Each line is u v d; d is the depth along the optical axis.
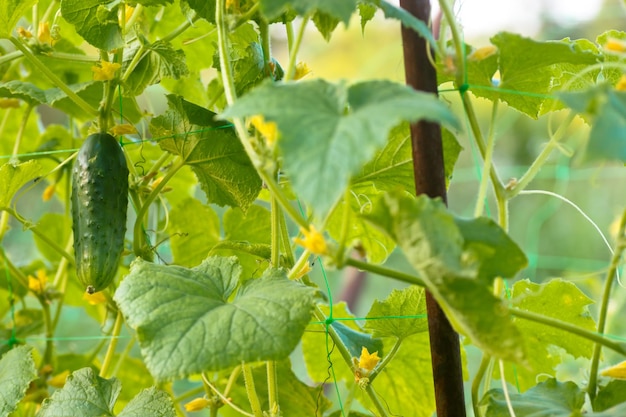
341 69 2.05
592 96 0.71
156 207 1.20
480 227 0.76
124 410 0.92
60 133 1.23
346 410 1.00
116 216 0.93
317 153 0.68
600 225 1.86
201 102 1.15
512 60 0.84
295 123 0.69
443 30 0.82
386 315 0.95
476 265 0.72
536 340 1.00
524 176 0.85
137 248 0.98
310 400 1.05
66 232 1.25
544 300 0.97
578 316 0.97
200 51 1.14
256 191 0.96
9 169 0.99
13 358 1.00
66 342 1.55
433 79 0.82
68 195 1.23
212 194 0.99
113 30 0.95
